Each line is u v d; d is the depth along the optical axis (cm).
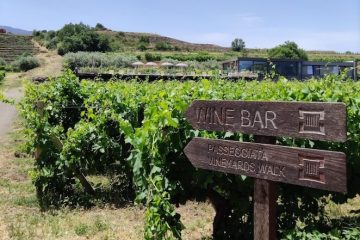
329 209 650
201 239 548
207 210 667
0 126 1611
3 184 806
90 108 764
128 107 738
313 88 591
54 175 733
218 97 507
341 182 266
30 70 5181
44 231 576
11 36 8750
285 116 295
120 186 773
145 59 6875
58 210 672
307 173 283
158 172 436
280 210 500
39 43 8456
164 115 418
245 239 496
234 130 328
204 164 352
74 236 560
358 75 1773
